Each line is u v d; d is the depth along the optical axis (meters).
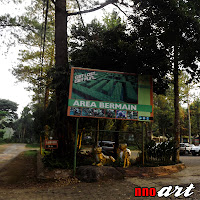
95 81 9.29
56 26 11.68
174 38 10.14
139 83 9.72
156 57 10.14
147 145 10.52
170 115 35.88
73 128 11.82
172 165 9.78
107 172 7.97
